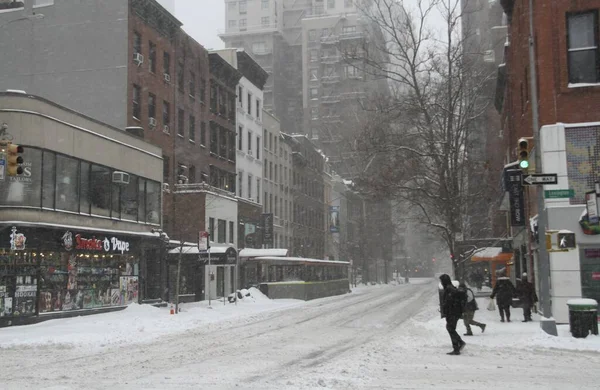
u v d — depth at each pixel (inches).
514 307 1261.1
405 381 444.8
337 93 4768.7
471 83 1359.5
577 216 842.2
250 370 499.5
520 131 1179.9
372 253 3725.4
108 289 1215.6
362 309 1327.5
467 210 1409.9
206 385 429.7
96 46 1584.6
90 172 1181.1
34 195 1013.2
